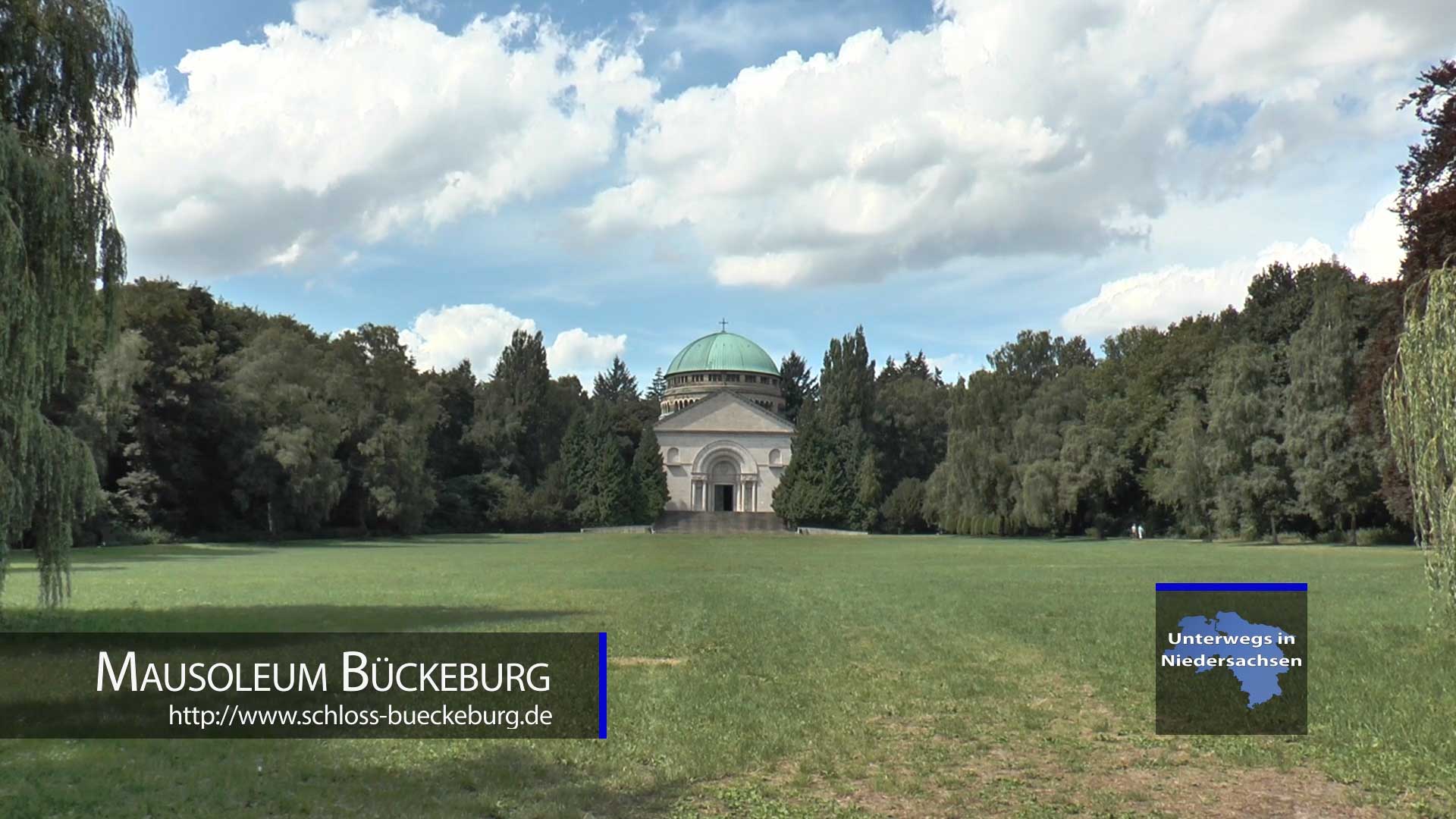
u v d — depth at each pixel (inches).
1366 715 453.4
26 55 630.5
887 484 4416.8
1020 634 724.7
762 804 334.3
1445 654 598.5
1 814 311.0
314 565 1609.3
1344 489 2193.7
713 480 4520.2
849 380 4424.2
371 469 3031.5
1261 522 2495.1
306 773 364.2
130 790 339.9
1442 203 1188.5
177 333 2501.2
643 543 2731.3
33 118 642.8
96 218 639.8
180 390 2474.2
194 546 2340.1
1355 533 2331.4
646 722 445.7
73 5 647.1
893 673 568.7
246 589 1108.5
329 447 2706.7
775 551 2165.4
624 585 1175.6
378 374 3304.6
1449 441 488.7
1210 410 2546.8
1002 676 560.7
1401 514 1514.5
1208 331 3002.0
